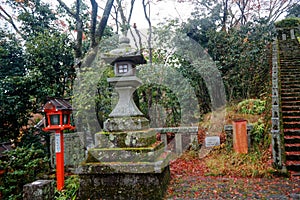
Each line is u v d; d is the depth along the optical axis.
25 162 5.20
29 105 7.99
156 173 3.84
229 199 3.89
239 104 8.73
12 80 7.41
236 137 6.14
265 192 4.12
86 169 4.03
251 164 5.49
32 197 2.88
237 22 11.88
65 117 5.01
